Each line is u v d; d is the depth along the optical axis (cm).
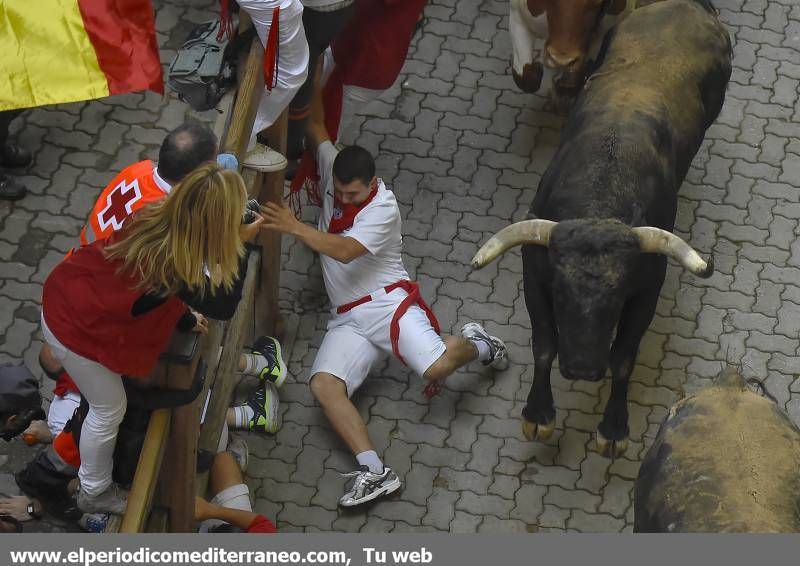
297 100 2441
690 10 2650
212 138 1781
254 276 2317
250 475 2419
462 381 2577
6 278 2612
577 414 2542
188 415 1767
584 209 2211
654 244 2114
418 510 2381
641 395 2575
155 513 1917
